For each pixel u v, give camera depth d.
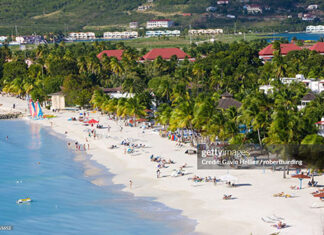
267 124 106.38
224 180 89.81
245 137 110.31
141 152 122.88
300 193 85.75
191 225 74.75
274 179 94.75
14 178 105.88
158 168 107.25
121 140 138.75
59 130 163.75
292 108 123.38
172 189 92.56
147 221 77.44
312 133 97.81
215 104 136.62
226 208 80.44
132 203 86.50
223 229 72.25
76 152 130.25
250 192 87.56
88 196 91.81
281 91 132.00
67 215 81.44
